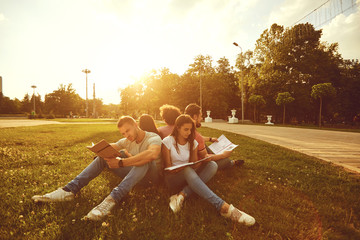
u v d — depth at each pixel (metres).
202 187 2.19
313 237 1.76
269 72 32.94
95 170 2.44
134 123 2.48
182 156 2.54
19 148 5.49
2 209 2.07
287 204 2.35
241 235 1.77
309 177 3.36
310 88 32.03
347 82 33.41
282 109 35.59
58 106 71.19
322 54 32.34
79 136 8.43
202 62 41.44
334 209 2.24
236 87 46.16
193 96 40.69
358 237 1.76
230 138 8.21
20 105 78.88
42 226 1.83
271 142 7.59
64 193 2.27
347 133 12.28
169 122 3.04
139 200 2.40
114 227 1.83
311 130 14.52
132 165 2.30
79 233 1.74
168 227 1.86
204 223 1.95
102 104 106.00
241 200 2.41
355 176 3.45
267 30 33.47
